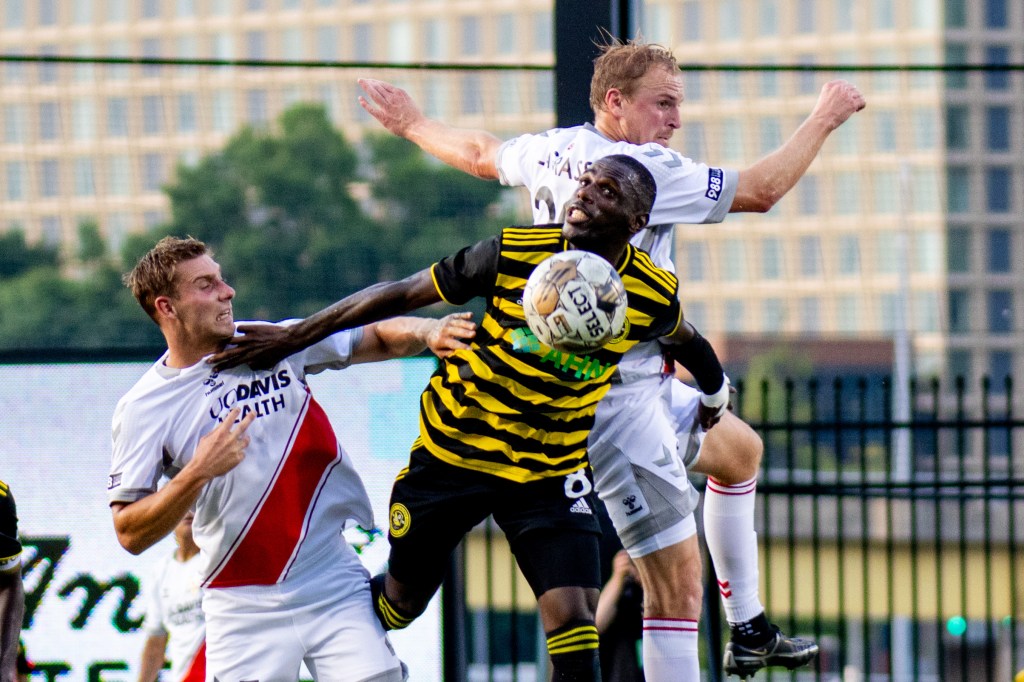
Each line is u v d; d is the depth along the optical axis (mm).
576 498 14023
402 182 96312
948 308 109438
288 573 15289
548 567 13711
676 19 146250
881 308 96125
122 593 20578
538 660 23797
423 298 13523
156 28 168375
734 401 24328
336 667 15320
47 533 20609
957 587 45312
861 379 25516
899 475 62750
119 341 90812
